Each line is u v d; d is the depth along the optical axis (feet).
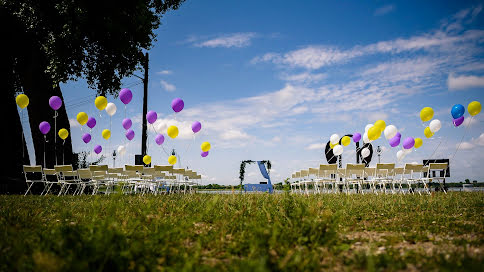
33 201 21.12
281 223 10.71
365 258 7.23
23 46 36.96
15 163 35.35
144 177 37.01
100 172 32.58
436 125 32.24
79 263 5.88
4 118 34.60
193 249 8.49
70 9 33.17
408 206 17.66
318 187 35.09
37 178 38.24
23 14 34.17
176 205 18.28
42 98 39.01
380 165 29.04
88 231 8.98
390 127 32.86
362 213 15.31
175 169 31.96
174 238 9.13
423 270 6.59
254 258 7.26
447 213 15.06
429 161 35.53
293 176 34.94
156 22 45.68
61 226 10.09
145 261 7.02
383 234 10.71
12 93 36.24
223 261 7.66
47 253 6.26
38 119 39.06
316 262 6.95
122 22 36.42
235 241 9.13
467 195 25.49
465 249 7.75
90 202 19.63
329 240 8.79
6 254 7.70
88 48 38.68
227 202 18.20
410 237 9.78
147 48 41.39
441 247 8.57
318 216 10.55
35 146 39.32
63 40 34.68
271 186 44.42
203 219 13.64
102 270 6.49
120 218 12.89
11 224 11.53
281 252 7.71
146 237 9.33
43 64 38.58
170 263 7.32
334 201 19.63
